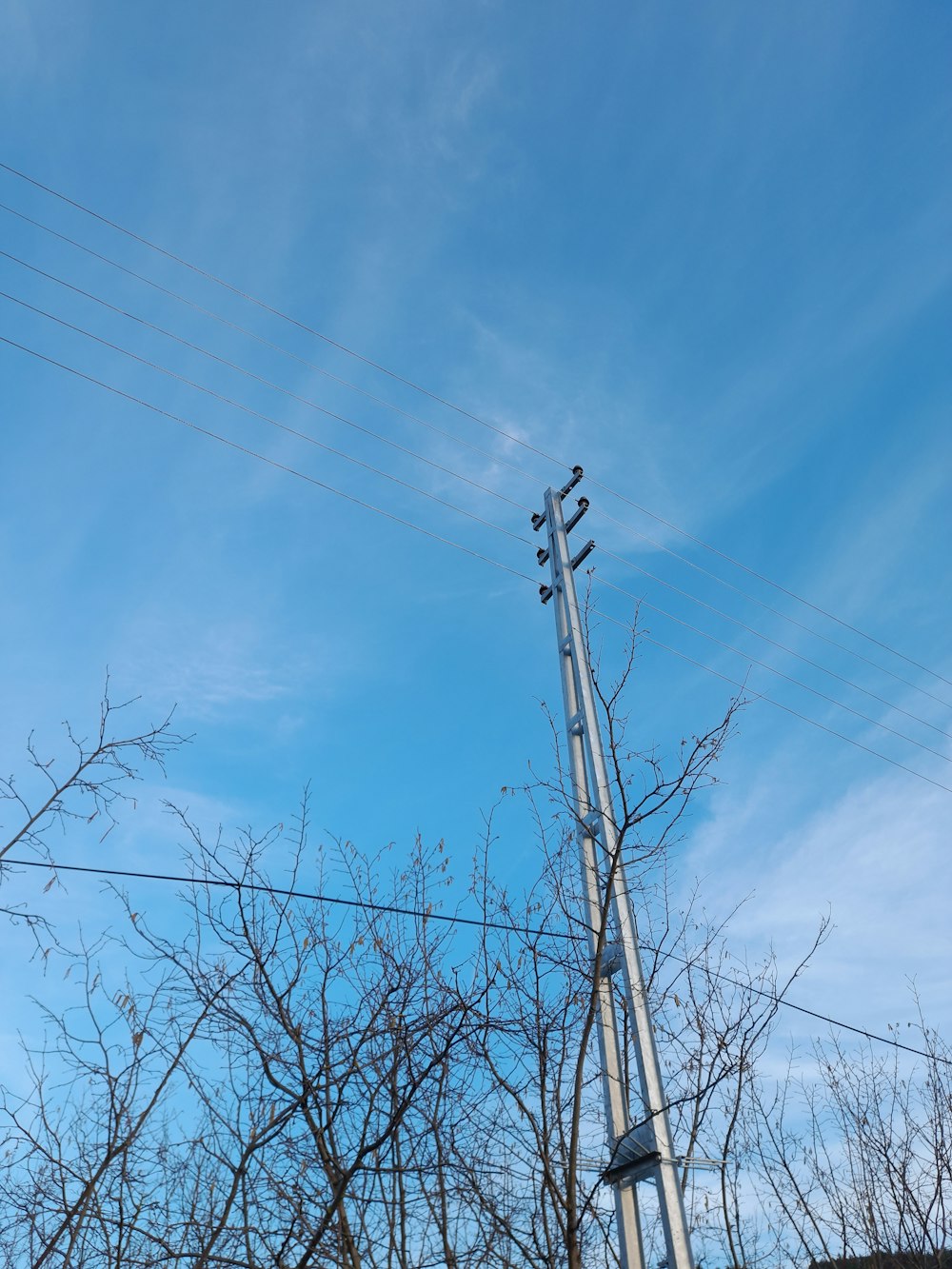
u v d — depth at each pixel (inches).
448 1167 286.0
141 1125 285.1
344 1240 273.1
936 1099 443.5
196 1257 266.4
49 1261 278.1
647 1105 304.3
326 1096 284.5
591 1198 287.3
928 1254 391.5
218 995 299.6
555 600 463.2
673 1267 279.6
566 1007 308.8
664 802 334.0
